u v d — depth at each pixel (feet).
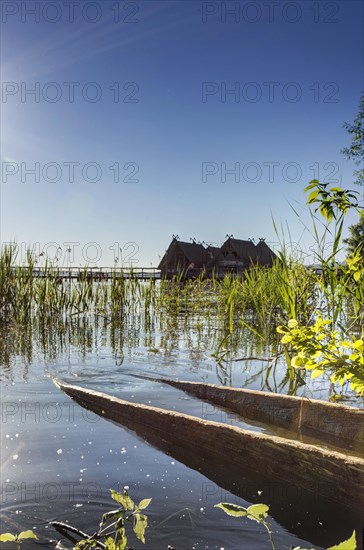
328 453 8.52
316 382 16.74
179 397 15.23
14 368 19.49
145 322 34.65
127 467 9.58
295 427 12.08
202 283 46.16
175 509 7.78
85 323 33.86
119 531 6.22
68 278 36.94
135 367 19.74
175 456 10.20
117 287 38.55
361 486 7.86
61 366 19.90
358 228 51.88
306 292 21.04
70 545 6.69
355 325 18.98
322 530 7.18
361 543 6.78
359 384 9.59
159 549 6.60
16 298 35.09
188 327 31.81
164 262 113.80
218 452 10.14
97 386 16.55
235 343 25.41
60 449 10.55
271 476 9.13
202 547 6.64
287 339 10.10
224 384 16.72
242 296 33.60
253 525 7.32
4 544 6.72
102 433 11.66
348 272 12.56
